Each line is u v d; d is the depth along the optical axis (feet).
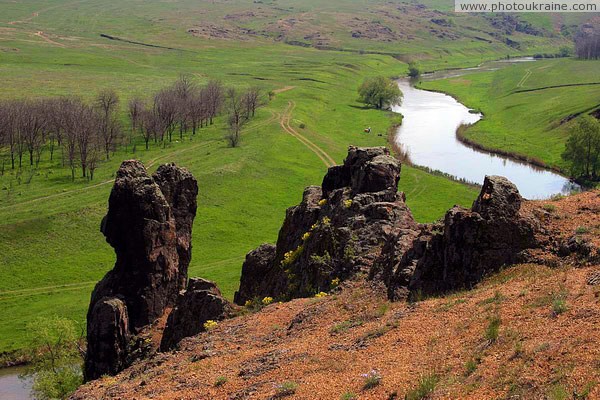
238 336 135.54
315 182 512.63
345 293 140.05
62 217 402.31
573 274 107.45
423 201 448.24
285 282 180.45
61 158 550.36
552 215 129.70
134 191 194.39
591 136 480.23
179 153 562.25
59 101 610.24
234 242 406.21
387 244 149.79
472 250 123.65
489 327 96.37
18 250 366.63
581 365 76.59
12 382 248.73
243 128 649.61
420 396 81.82
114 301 188.03
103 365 185.47
